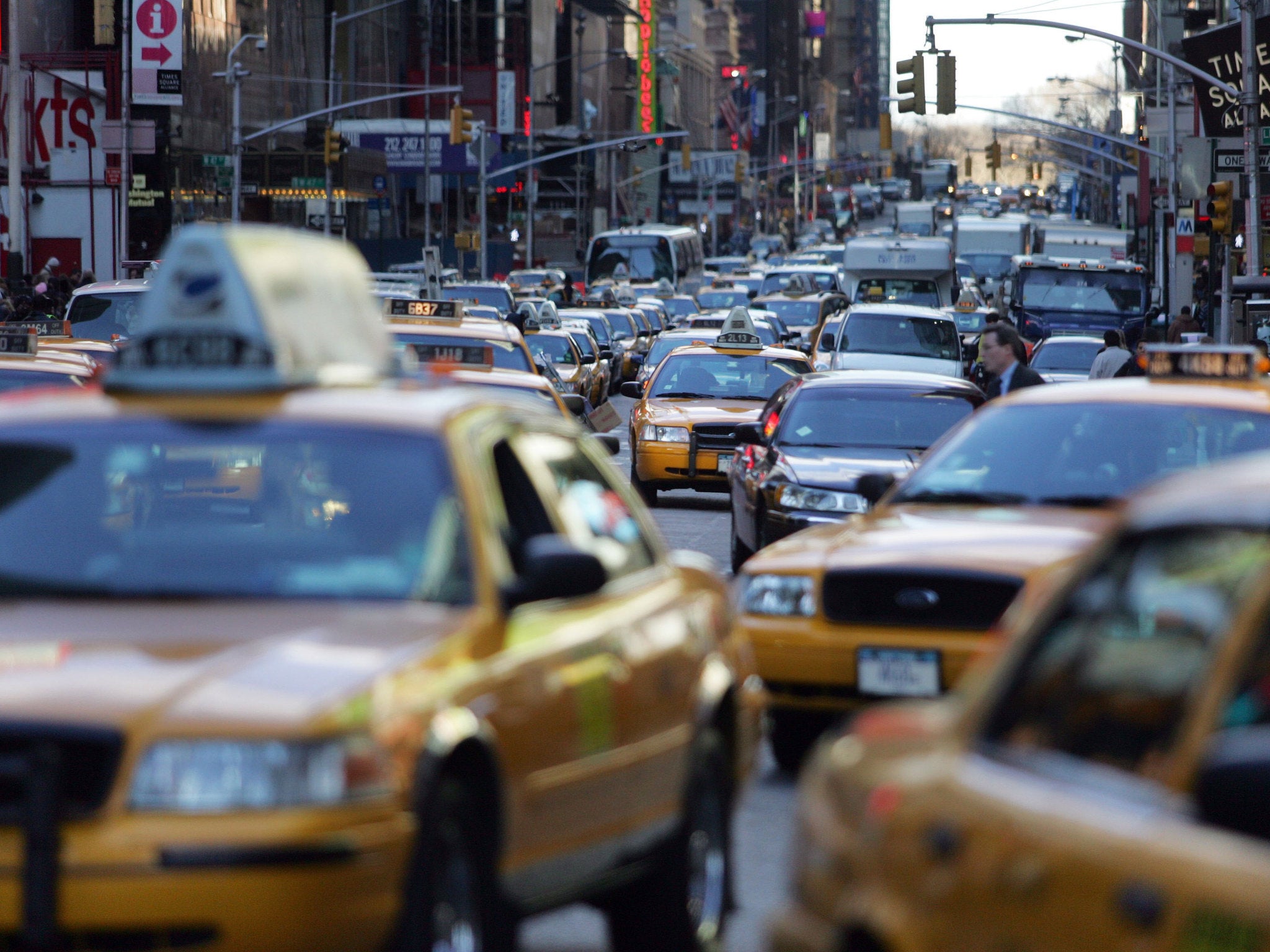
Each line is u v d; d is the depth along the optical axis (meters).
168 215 188.75
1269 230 116.69
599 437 60.78
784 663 27.56
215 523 17.05
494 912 14.95
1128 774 9.17
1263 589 8.92
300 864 12.87
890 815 10.30
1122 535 9.91
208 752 13.10
